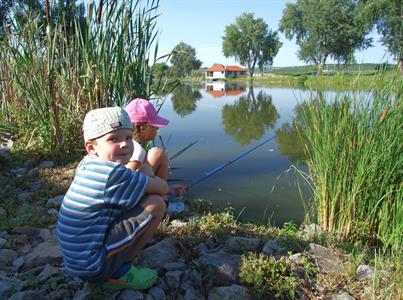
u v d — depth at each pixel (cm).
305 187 546
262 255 293
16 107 620
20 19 554
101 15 492
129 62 493
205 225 342
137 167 264
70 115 543
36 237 323
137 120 298
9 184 441
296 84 461
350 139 380
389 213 383
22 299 237
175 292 253
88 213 212
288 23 4109
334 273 284
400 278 278
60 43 541
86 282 244
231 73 7350
